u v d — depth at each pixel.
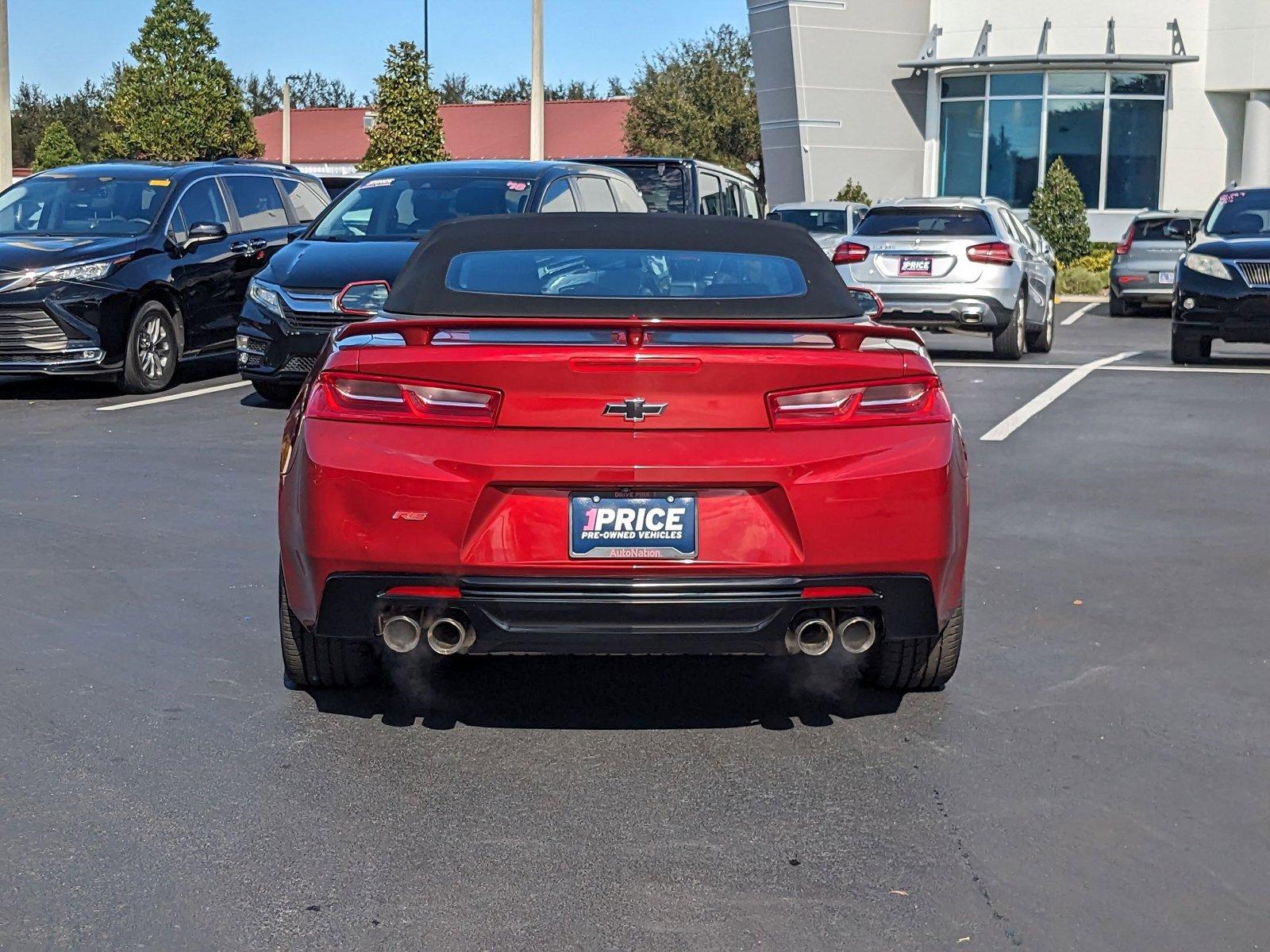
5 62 24.38
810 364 4.11
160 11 49.78
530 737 4.50
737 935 3.23
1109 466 9.02
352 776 4.16
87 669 5.09
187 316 13.02
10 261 11.96
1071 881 3.51
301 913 3.32
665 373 4.07
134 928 3.24
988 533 7.25
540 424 4.08
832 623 4.23
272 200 14.57
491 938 3.21
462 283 5.21
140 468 8.87
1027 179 34.62
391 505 4.09
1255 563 6.64
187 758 4.28
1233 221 15.55
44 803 3.95
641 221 5.57
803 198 36.22
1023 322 15.59
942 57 34.78
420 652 5.31
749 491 4.12
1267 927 3.27
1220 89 33.12
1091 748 4.40
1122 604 5.98
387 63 41.03
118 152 50.44
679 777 4.18
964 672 5.13
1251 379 13.31
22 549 6.80
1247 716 4.68
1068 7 33.53
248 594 6.07
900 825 3.83
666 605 4.07
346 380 4.21
